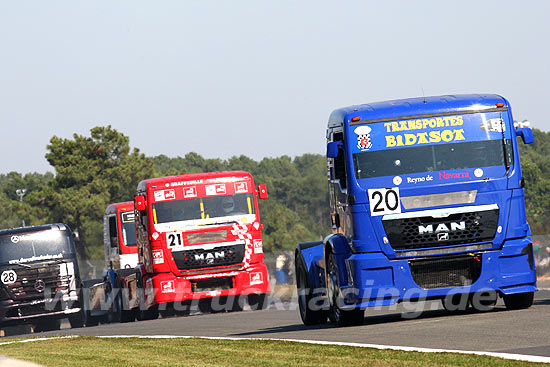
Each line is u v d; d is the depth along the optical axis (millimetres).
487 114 38562
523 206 38469
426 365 24453
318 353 28969
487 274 37812
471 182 37938
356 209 37812
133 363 30500
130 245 81625
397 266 37656
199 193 66938
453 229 37656
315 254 43562
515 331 30750
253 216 67688
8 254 72125
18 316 71750
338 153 38875
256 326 46219
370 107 38844
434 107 38500
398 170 37969
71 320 73812
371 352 27875
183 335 41969
